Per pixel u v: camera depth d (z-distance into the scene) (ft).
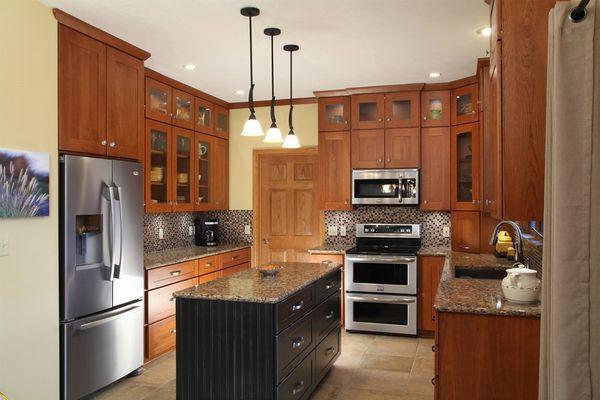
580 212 4.31
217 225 18.79
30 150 9.52
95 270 10.99
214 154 18.43
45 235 9.89
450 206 16.48
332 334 12.84
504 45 6.94
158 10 9.98
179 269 14.56
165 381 12.18
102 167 11.18
